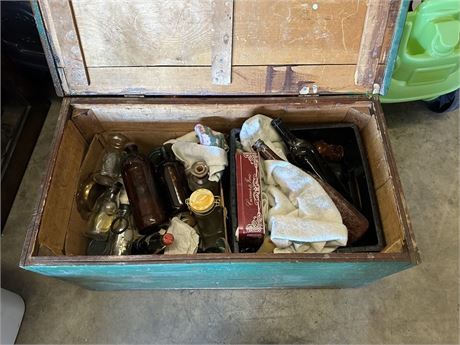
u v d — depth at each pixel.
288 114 1.09
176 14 0.92
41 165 1.43
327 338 1.14
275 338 1.14
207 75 1.01
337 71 1.00
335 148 1.13
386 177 0.96
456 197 1.35
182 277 0.97
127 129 1.15
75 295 1.21
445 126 1.48
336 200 0.99
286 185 1.01
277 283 1.08
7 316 1.09
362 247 0.92
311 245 0.92
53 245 0.94
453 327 1.15
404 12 0.90
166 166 1.09
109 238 1.08
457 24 1.10
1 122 1.41
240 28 0.94
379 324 1.16
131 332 1.15
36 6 0.90
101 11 0.91
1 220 1.30
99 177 1.13
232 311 1.18
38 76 1.50
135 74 1.01
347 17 0.93
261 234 0.91
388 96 1.32
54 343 1.14
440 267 1.23
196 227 1.04
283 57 0.98
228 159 1.09
